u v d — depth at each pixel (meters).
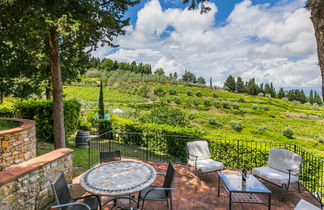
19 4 4.11
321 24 2.65
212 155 6.46
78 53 6.43
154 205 3.23
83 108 25.98
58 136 5.84
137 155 7.59
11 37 4.54
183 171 4.81
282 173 3.73
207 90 50.91
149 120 10.93
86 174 2.83
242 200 3.35
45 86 8.62
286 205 3.34
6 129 4.16
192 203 3.33
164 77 57.34
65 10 4.85
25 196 2.66
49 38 5.38
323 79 2.71
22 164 2.89
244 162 5.95
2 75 7.27
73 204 2.29
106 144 9.05
